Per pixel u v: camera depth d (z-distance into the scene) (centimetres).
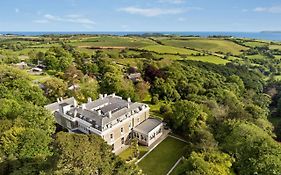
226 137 4616
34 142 3306
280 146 3441
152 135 5162
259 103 9369
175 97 8281
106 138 4534
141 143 5134
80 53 12331
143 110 5578
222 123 5416
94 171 2192
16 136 3362
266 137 3719
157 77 8956
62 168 2112
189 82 9312
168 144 5150
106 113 4959
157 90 8262
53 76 8619
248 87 11281
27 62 11575
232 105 7256
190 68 10825
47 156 3055
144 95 8075
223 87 9525
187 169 3259
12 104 4378
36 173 2650
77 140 2364
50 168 2386
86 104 5431
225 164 3384
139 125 5359
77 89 7350
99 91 7656
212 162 3359
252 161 3056
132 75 9444
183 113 5566
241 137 4100
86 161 2166
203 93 8700
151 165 4359
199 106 5934
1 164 2925
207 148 4112
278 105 9694
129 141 5169
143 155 4694
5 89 5419
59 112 5297
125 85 7581
